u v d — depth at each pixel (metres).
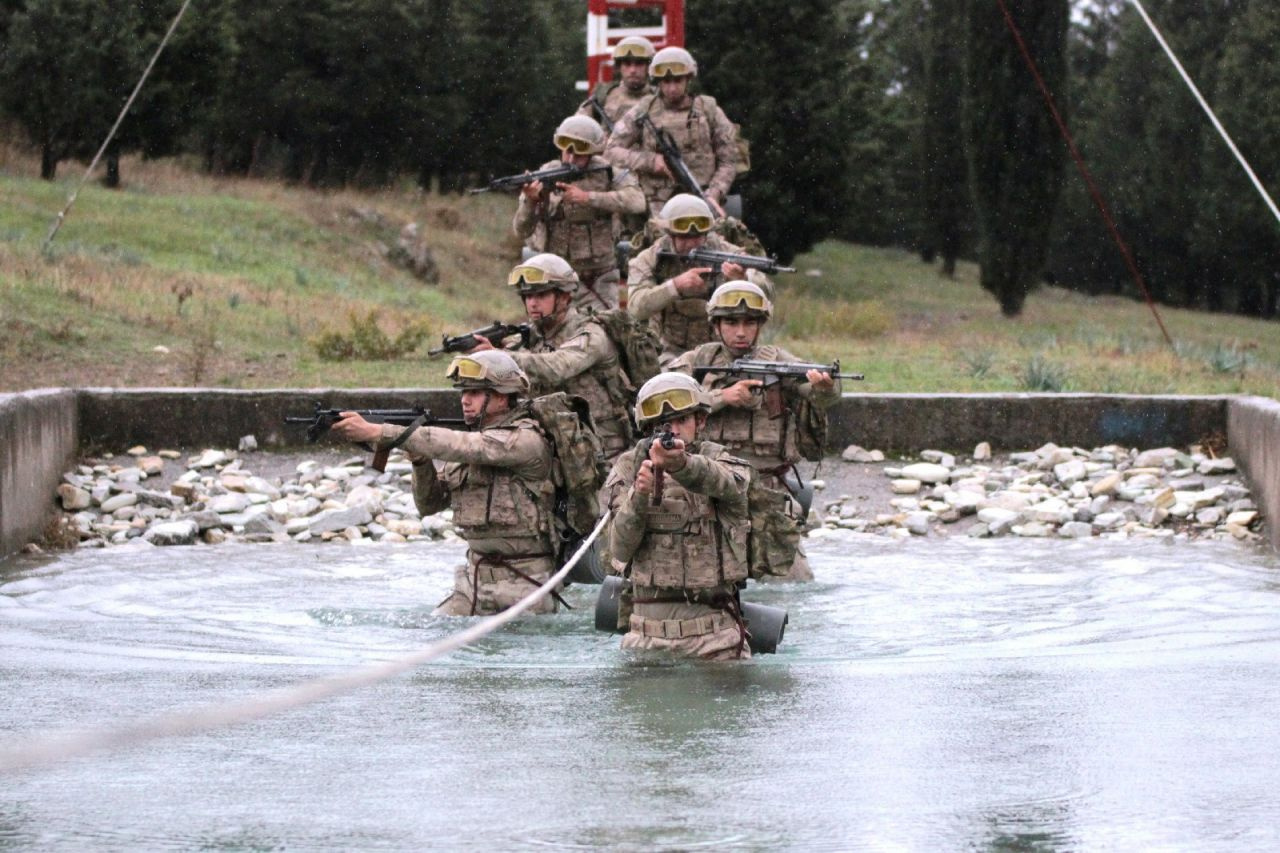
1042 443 19.02
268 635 10.79
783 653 10.24
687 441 10.02
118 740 4.71
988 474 18.22
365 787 6.20
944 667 9.34
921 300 52.75
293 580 13.34
